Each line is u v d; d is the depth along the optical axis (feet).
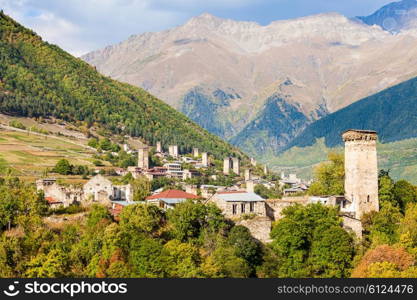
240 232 596.70
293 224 611.47
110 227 586.04
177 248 565.94
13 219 636.48
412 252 601.21
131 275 538.47
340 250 593.01
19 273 542.57
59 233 620.08
